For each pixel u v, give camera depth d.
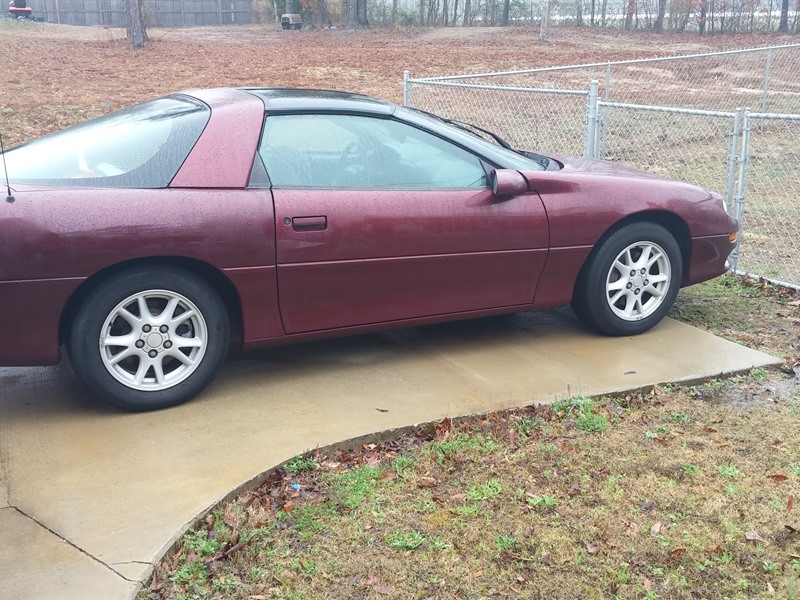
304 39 32.94
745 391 4.35
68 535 2.93
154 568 2.78
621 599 2.71
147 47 27.67
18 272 3.50
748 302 5.84
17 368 4.48
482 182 4.57
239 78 20.16
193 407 3.99
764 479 3.43
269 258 3.96
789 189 9.55
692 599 2.71
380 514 3.16
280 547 2.96
